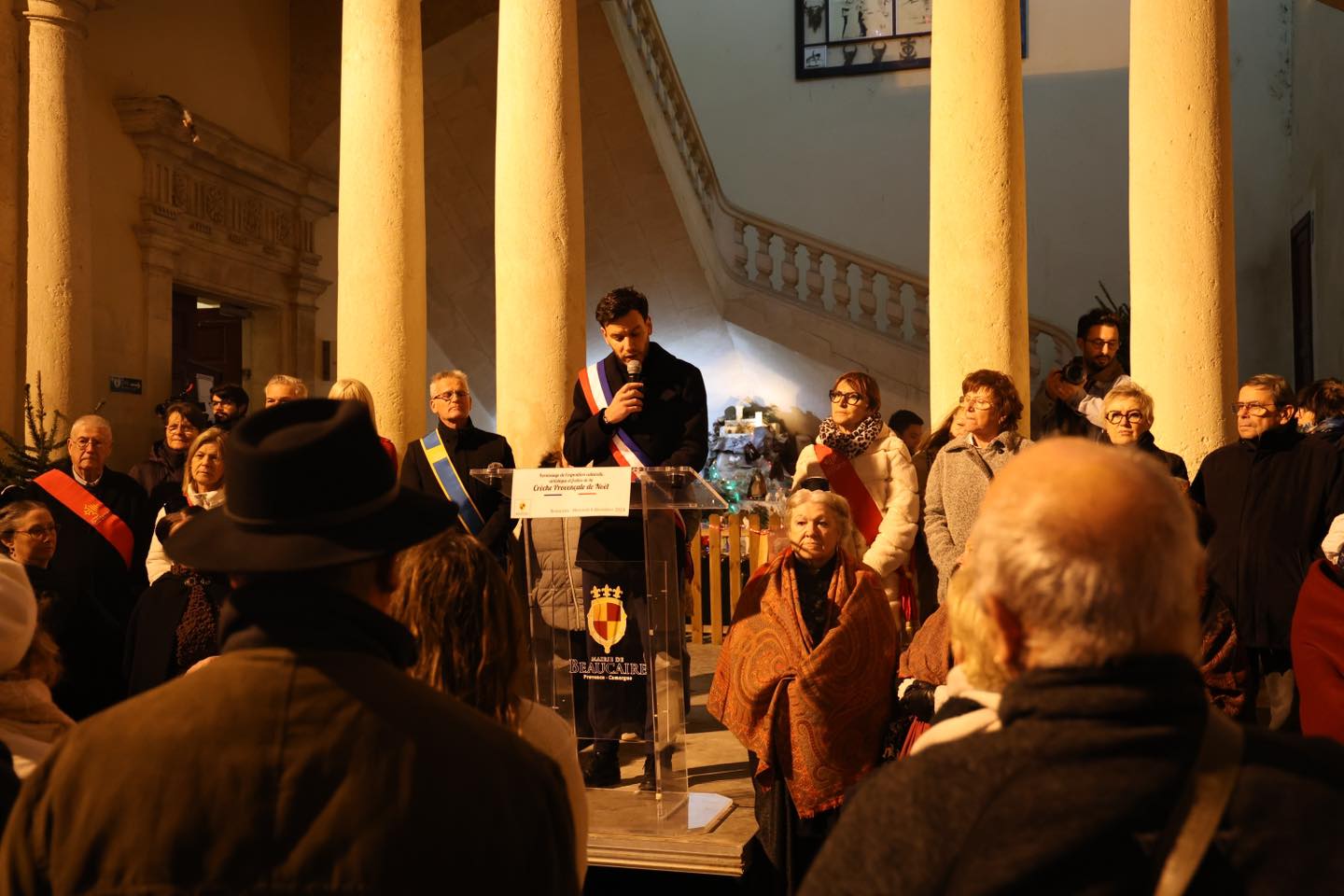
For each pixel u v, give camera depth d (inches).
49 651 89.1
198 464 178.2
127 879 47.5
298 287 459.5
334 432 54.8
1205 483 193.8
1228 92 234.8
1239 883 43.4
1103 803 43.6
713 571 339.6
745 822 158.7
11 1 326.0
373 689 51.7
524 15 262.8
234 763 48.8
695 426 179.8
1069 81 574.9
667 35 618.8
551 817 54.1
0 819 71.1
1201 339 227.6
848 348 521.0
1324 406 218.8
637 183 482.0
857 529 160.1
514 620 88.8
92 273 365.1
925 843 45.2
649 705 151.4
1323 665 134.7
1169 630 47.9
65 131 327.6
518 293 259.4
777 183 605.0
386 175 271.0
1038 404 280.1
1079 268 568.7
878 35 596.4
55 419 310.0
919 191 589.6
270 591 53.1
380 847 48.3
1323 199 473.1
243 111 438.3
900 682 149.7
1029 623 48.6
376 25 272.7
